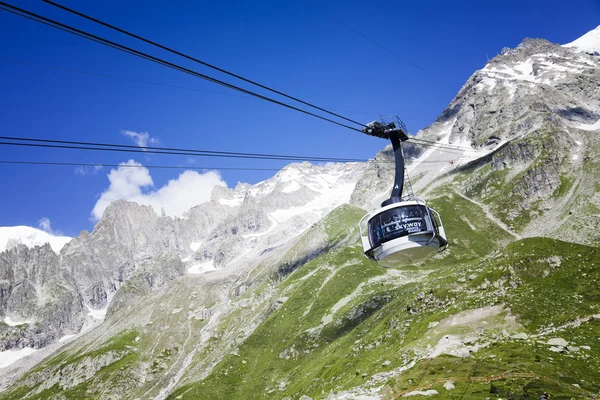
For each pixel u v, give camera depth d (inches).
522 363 3981.3
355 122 1393.9
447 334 5172.2
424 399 3740.2
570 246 6397.6
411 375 4441.4
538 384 3523.6
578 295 5191.9
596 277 5477.4
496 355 4293.8
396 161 1460.4
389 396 4136.3
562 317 4793.3
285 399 7332.7
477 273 6619.1
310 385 7042.3
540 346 4266.7
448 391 3794.3
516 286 5856.3
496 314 5216.5
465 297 6053.2
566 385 3452.3
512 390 3491.6
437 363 4488.2
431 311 6274.6
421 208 1405.0
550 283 5620.1
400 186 1441.9
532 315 4980.3
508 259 6427.2
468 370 4128.9
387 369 5002.5
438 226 1439.5
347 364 6638.8
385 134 1450.5
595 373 3634.4
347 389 5078.7
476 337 4901.6
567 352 4062.5
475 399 3486.7
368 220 1454.2
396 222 1387.8
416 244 1379.2
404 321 6535.4
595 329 4436.5
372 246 1422.2
